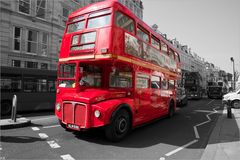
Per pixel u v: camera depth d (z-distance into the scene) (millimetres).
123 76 7203
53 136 6691
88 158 4844
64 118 6473
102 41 6199
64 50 7297
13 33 18484
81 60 6605
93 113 5855
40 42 20703
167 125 9305
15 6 18641
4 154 4949
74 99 6168
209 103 22938
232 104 17766
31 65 20000
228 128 8211
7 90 11148
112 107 5961
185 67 59500
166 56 11148
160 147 5863
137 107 7562
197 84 29016
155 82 9453
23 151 5199
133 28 7359
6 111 11234
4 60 17641
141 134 7438
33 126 8258
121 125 6391
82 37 6754
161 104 10219
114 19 6262
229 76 54219
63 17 23672
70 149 5457
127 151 5426
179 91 18641
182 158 4984
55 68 22109
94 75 7293
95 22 6582
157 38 9820
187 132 7855
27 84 12047
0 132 7109
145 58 8297
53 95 13445
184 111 14992
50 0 21734
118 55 6273
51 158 4777
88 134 7008
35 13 20281
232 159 4617
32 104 12250
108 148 5629
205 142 6461
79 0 25953
